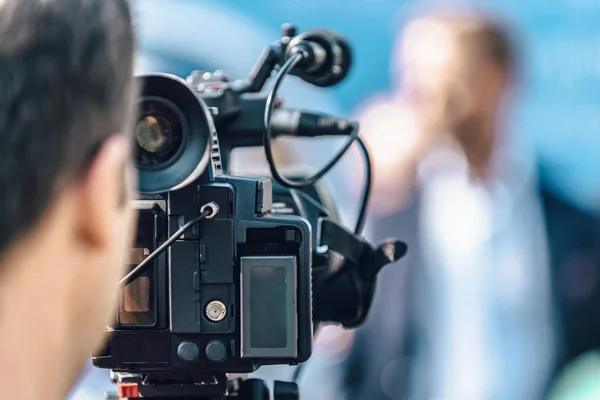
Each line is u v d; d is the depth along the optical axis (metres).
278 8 5.98
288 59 2.03
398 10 5.84
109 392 2.02
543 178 4.65
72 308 1.22
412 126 4.33
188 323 1.74
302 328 1.74
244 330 1.73
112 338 1.75
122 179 1.24
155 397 1.88
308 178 2.07
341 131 2.09
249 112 2.08
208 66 5.93
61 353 1.23
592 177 5.69
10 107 1.12
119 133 1.19
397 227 4.16
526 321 4.24
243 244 1.75
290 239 1.74
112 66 1.17
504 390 4.21
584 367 4.43
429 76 4.39
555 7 5.89
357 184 4.42
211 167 1.74
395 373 4.07
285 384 2.00
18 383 1.19
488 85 4.39
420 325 4.08
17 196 1.13
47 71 1.12
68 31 1.14
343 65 2.15
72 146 1.15
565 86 5.85
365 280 2.00
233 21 5.98
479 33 4.44
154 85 1.68
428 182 4.21
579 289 4.48
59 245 1.17
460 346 4.12
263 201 1.76
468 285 4.13
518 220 4.32
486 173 4.32
